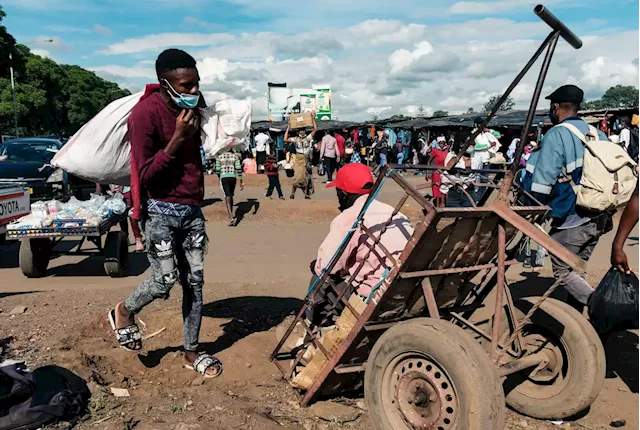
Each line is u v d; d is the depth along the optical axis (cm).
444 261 336
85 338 488
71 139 409
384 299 329
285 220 1330
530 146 1864
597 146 439
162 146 382
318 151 3281
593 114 2528
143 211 388
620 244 385
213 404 371
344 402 393
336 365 353
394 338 310
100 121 395
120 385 401
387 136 3378
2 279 772
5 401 323
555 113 478
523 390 385
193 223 404
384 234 353
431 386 299
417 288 344
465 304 407
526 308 382
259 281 724
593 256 884
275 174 1672
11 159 1302
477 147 1289
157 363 442
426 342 293
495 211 323
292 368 398
